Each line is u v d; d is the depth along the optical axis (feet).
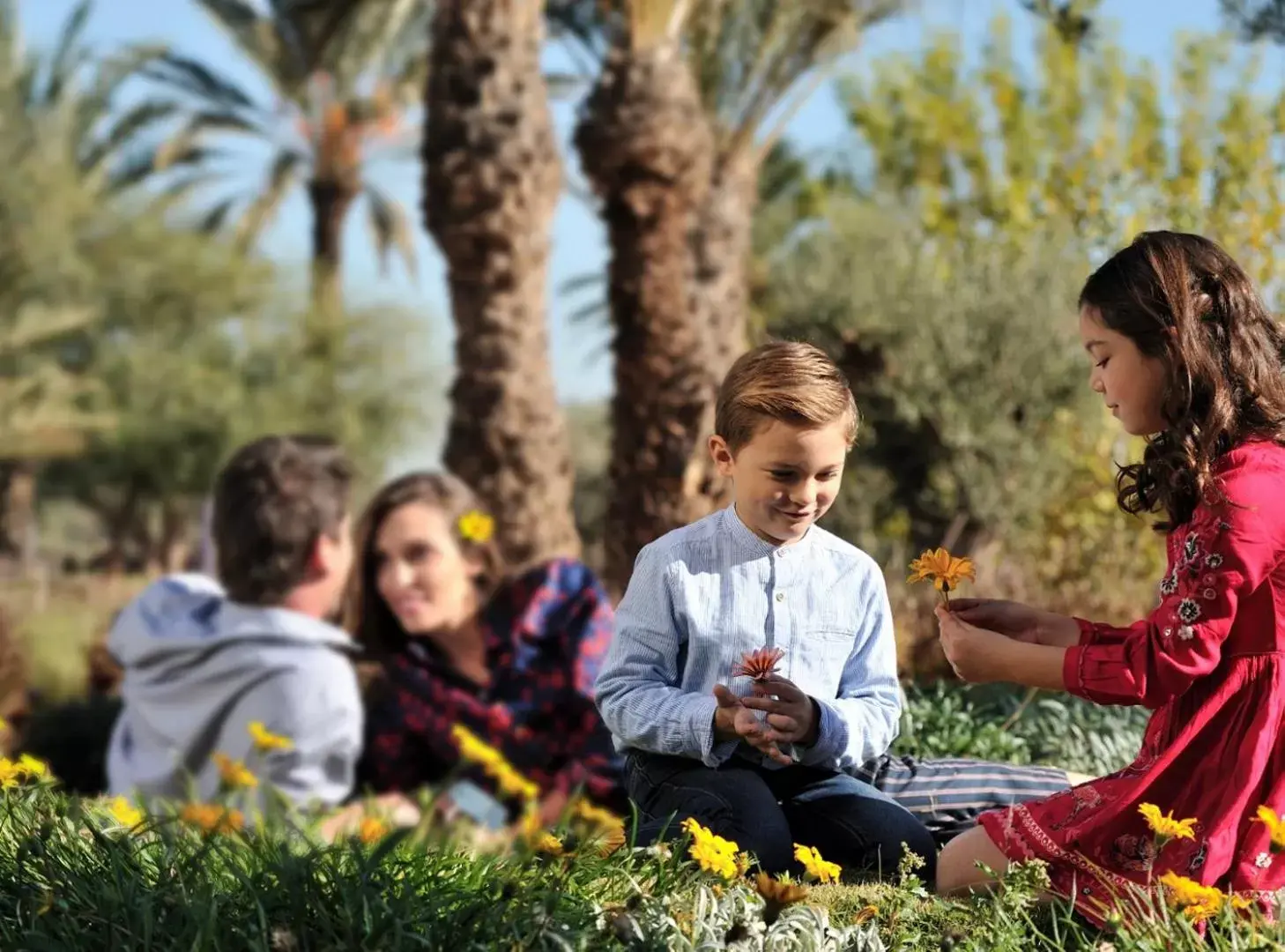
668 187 29.66
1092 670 8.36
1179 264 8.48
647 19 29.96
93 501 108.88
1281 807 8.12
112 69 83.15
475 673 12.73
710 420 29.04
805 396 8.63
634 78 29.76
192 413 98.43
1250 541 8.14
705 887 7.65
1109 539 27.99
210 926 6.76
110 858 7.85
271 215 88.63
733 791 8.94
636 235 29.68
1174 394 8.40
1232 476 8.29
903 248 35.22
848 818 9.20
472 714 12.19
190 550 113.60
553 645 12.67
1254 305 8.63
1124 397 8.60
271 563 11.30
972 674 8.79
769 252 64.90
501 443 31.78
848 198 51.37
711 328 38.81
